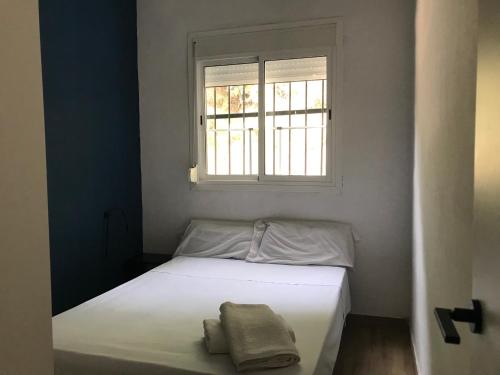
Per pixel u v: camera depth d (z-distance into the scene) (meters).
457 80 1.38
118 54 3.68
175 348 1.86
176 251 3.73
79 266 3.24
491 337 0.70
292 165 3.63
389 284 3.39
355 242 3.46
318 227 3.42
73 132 3.17
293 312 2.32
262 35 3.57
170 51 3.85
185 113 3.86
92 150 3.38
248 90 3.71
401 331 3.18
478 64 0.82
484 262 0.76
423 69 2.39
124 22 3.76
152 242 4.04
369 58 3.34
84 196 3.30
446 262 1.57
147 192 4.02
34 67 0.70
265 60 3.59
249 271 3.16
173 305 2.44
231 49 3.67
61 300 3.07
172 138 3.91
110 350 1.83
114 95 3.64
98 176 3.45
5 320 0.65
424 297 2.24
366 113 3.38
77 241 3.22
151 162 3.99
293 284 2.84
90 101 3.35
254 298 2.56
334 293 2.65
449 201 1.51
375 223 3.40
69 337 1.97
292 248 3.39
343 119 3.43
